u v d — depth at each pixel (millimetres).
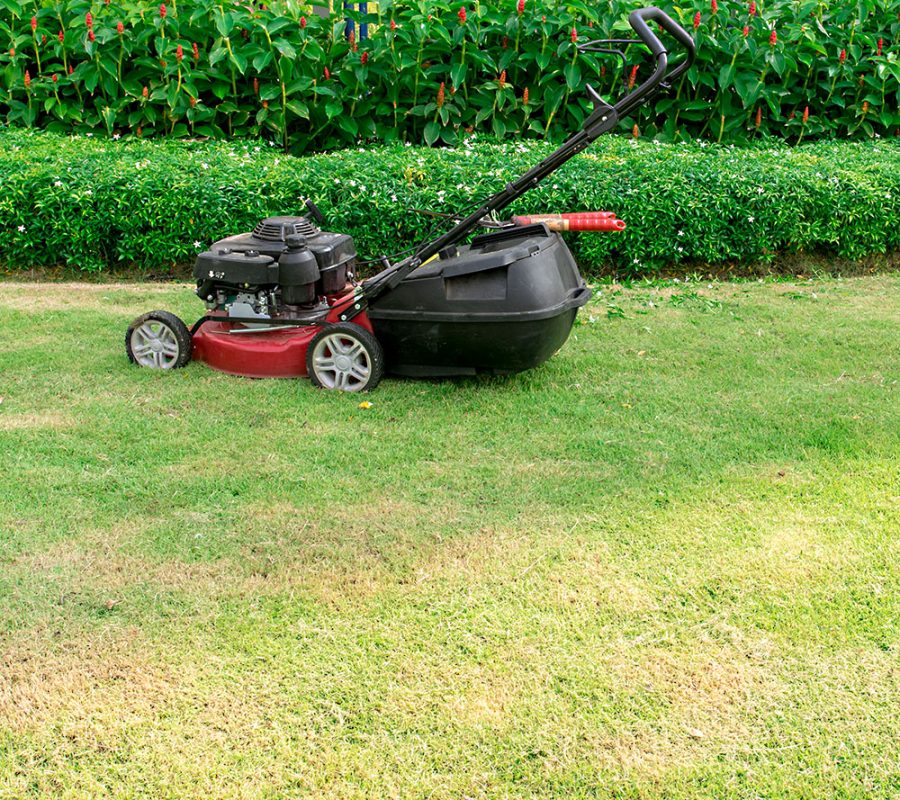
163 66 7883
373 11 8555
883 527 3551
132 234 6762
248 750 2555
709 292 6688
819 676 2801
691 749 2555
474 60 7977
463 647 2920
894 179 7141
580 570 3285
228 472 3984
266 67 8062
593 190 6766
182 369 5102
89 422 4453
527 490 3840
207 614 3070
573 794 2424
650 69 8141
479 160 7207
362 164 7070
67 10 7992
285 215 6762
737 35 7992
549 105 8039
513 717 2656
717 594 3156
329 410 4602
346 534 3518
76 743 2578
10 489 3816
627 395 4836
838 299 6543
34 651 2898
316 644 2934
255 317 4902
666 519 3615
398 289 4621
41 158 7055
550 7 7973
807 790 2432
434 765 2508
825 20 8539
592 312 6184
